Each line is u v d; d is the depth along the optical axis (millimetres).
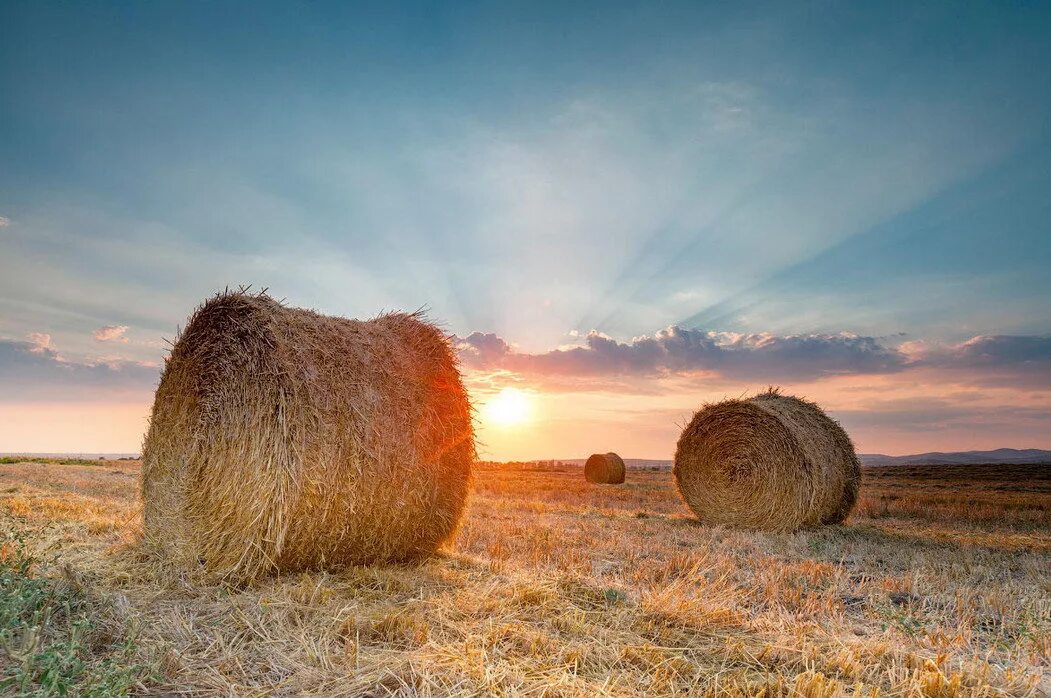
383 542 7188
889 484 32531
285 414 6484
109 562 7102
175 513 7207
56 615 4816
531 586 6098
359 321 8000
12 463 32156
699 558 8008
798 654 4691
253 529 6363
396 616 5047
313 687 3986
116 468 28672
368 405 7051
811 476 12570
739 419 13430
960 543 10883
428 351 8000
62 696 3359
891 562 8742
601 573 7293
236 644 4738
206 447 6812
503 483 25547
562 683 4012
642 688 4062
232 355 6848
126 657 4203
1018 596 6754
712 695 3955
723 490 13508
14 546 7090
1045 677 4500
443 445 7770
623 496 19750
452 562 7684
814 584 7145
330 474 6648
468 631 4945
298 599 5773
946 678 4211
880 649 4785
